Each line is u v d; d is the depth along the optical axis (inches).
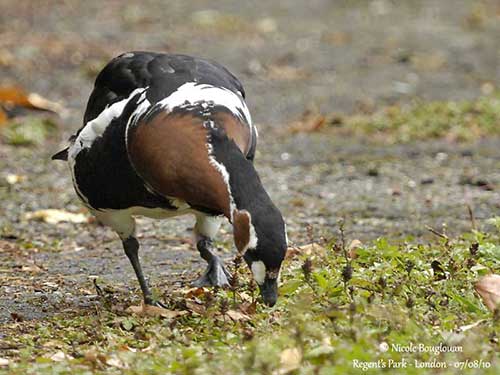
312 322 323.6
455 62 872.3
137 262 393.1
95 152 368.8
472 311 351.3
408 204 552.1
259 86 813.9
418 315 333.1
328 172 620.7
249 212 310.0
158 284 420.2
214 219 407.2
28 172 618.5
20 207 555.8
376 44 933.8
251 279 380.8
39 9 1022.4
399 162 639.1
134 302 388.8
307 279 352.8
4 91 732.7
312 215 534.3
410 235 482.6
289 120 735.1
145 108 353.7
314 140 687.1
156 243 491.5
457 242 434.9
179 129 338.0
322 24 1008.9
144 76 368.8
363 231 501.7
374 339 311.9
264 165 635.5
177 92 352.5
